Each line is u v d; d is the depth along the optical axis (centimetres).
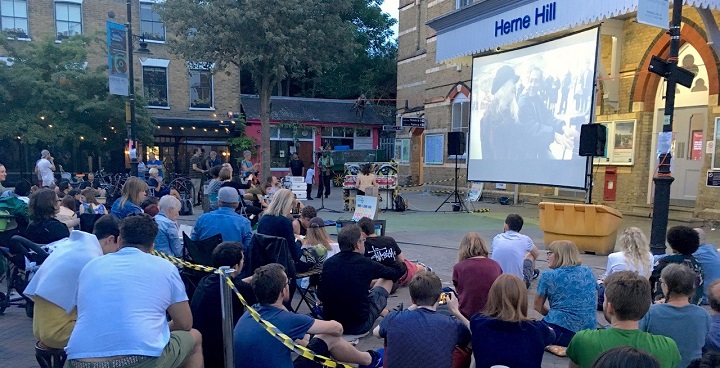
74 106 1656
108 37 1168
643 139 1236
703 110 1128
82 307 271
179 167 2172
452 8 1920
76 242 342
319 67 1523
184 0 1352
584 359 274
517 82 1271
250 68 1492
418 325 302
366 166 1465
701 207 1098
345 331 442
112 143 1858
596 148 946
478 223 1194
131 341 262
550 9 1101
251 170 1300
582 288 416
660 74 670
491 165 1366
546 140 1188
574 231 845
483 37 1318
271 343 297
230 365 325
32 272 459
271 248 448
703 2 872
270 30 1345
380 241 532
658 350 261
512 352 288
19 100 1611
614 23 1255
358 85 3247
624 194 1283
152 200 618
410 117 2216
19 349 446
